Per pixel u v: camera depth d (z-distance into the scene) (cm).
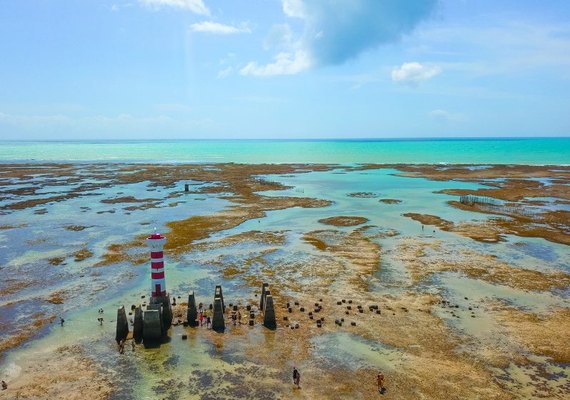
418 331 2869
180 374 2403
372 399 2194
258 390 2267
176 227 5516
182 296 3444
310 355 2591
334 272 3944
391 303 3300
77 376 2381
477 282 3712
